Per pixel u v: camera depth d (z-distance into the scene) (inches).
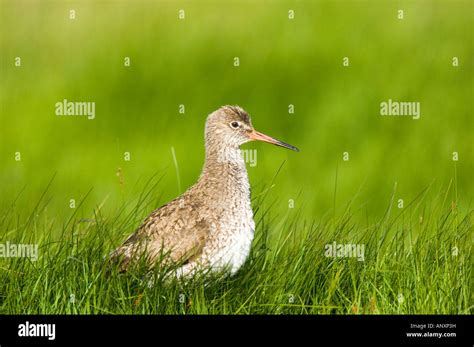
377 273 365.4
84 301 349.7
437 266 360.5
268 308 352.2
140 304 346.0
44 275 358.0
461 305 357.7
